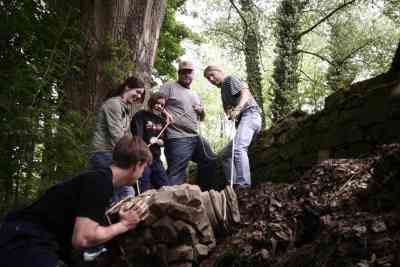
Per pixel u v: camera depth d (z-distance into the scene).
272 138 6.89
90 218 2.68
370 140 4.85
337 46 17.66
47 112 6.14
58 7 7.30
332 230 2.97
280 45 13.38
